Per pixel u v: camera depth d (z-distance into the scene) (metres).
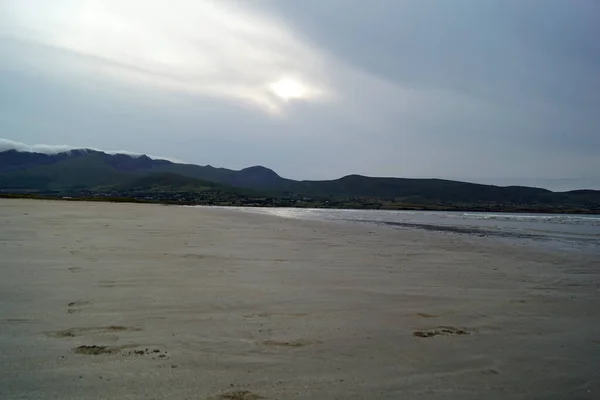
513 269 10.80
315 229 22.47
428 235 20.88
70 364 3.83
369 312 6.09
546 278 9.63
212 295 6.73
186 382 3.56
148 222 22.89
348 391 3.53
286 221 29.36
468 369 4.11
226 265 9.66
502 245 16.97
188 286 7.32
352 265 10.42
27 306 5.71
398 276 9.12
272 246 13.78
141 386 3.45
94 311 5.60
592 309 6.70
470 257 12.88
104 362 3.91
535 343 4.95
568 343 4.98
